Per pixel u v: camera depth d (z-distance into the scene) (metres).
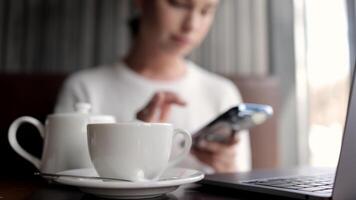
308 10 1.48
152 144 0.36
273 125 1.29
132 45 1.24
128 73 1.11
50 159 0.48
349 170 0.32
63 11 1.36
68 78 1.14
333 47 1.37
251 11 1.46
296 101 1.45
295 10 1.49
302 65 1.47
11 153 1.07
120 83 1.10
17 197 0.40
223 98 1.17
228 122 0.70
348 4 1.30
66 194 0.41
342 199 0.32
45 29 1.35
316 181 0.43
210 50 1.43
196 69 1.24
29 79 1.19
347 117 0.31
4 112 1.15
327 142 1.38
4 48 1.32
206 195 0.40
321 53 1.42
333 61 1.37
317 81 1.43
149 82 1.10
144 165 0.36
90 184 0.34
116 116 1.06
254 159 1.25
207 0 1.04
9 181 0.56
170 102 0.83
